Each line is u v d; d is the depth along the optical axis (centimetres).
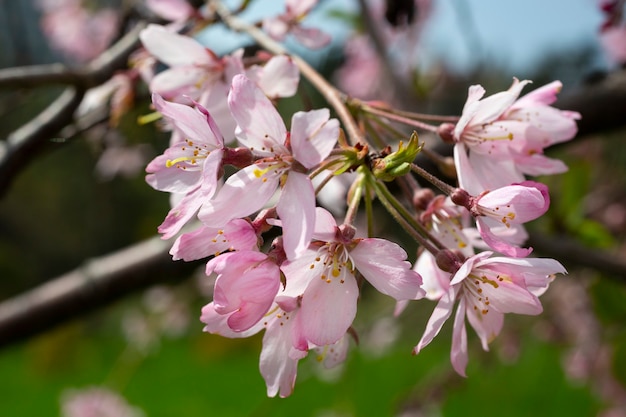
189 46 33
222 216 28
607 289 60
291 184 28
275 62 32
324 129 28
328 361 31
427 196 32
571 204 52
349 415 88
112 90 41
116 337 301
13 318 49
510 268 29
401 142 28
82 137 52
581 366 92
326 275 28
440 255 29
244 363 298
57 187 313
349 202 29
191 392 270
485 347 30
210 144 29
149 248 48
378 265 28
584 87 43
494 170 31
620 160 78
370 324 89
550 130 31
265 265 28
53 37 76
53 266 368
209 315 29
